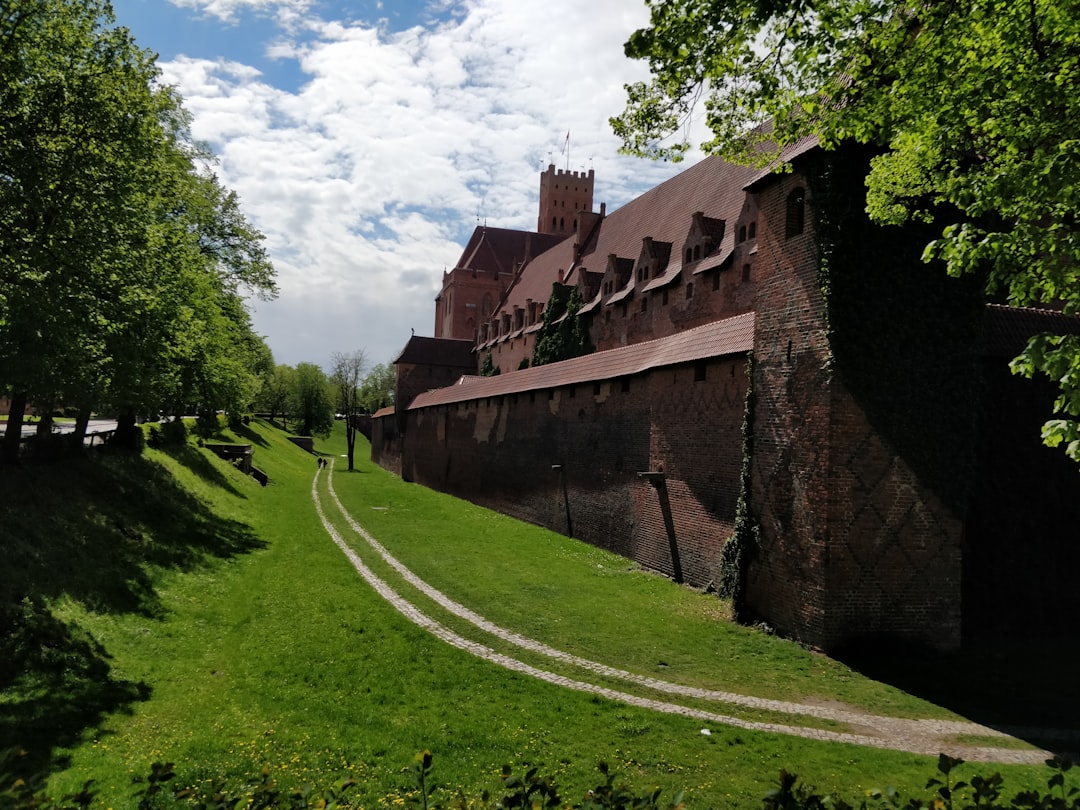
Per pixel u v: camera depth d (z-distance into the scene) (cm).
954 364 1519
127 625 1352
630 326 3894
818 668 1368
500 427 3888
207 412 3803
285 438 8719
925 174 1205
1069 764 510
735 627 1620
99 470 2195
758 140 1041
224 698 1123
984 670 1377
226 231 3472
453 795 841
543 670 1316
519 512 3525
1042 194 866
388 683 1218
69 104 1450
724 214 3238
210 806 496
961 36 866
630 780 891
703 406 2020
